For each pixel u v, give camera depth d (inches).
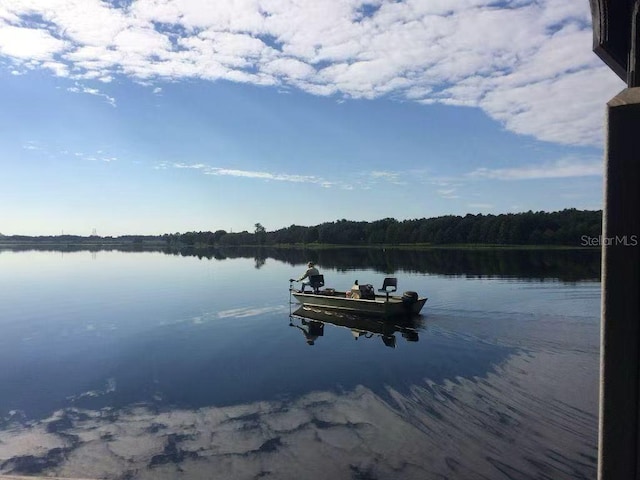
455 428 293.6
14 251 5157.5
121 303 930.7
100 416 339.3
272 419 321.7
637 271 76.7
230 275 1585.9
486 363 425.7
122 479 253.0
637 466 77.7
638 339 77.0
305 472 252.4
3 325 706.8
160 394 382.6
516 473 241.8
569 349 466.0
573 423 294.0
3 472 264.4
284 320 708.7
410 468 251.1
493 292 909.2
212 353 514.0
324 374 420.5
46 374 445.4
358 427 302.5
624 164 77.4
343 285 1148.5
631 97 76.7
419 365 430.9
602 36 88.1
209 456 273.4
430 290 962.7
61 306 901.8
